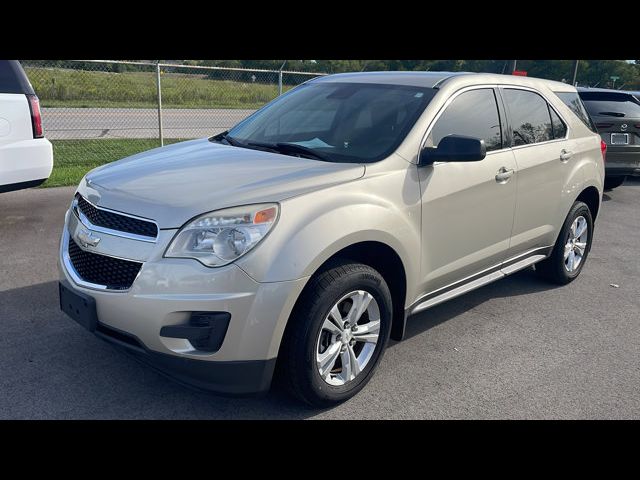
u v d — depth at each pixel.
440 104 3.94
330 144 3.85
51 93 19.17
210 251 2.86
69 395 3.35
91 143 13.05
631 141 9.89
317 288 3.06
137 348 2.99
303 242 2.95
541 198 4.81
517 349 4.23
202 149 4.02
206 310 2.82
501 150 4.38
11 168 5.88
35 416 3.14
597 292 5.47
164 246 2.90
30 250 5.76
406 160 3.62
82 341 3.98
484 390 3.64
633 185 11.78
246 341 2.87
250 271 2.84
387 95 4.11
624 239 7.47
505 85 4.59
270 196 3.04
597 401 3.57
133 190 3.20
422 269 3.75
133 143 13.44
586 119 5.60
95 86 19.83
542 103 4.98
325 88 4.53
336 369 3.43
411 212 3.56
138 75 20.27
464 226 4.02
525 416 3.38
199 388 2.96
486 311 4.90
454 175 3.87
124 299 2.93
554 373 3.90
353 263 3.25
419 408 3.41
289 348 3.05
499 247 4.48
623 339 4.47
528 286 5.55
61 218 6.96
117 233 3.06
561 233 5.27
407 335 4.38
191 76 20.12
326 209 3.10
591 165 5.42
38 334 4.05
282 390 3.40
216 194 3.04
